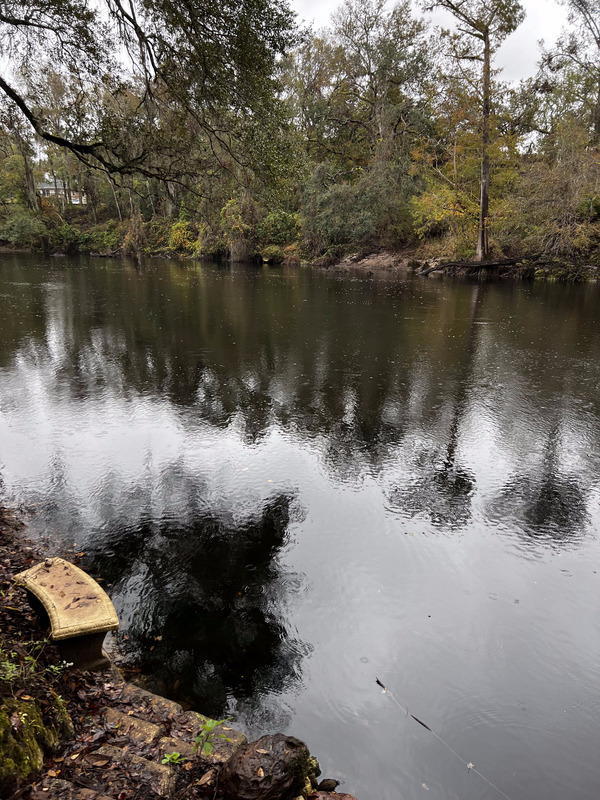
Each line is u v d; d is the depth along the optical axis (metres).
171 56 8.59
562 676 3.40
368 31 40.28
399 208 37.84
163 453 6.63
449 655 3.55
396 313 18.14
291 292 23.83
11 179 51.69
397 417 8.08
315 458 6.60
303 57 45.00
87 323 15.16
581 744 2.89
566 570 4.52
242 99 9.04
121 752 2.34
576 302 21.09
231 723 2.94
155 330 14.38
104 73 8.60
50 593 3.22
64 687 2.84
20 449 6.62
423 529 5.09
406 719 3.03
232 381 9.76
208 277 30.73
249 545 4.75
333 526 5.10
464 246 34.22
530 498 5.70
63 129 9.23
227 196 10.90
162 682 3.23
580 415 8.27
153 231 54.06
